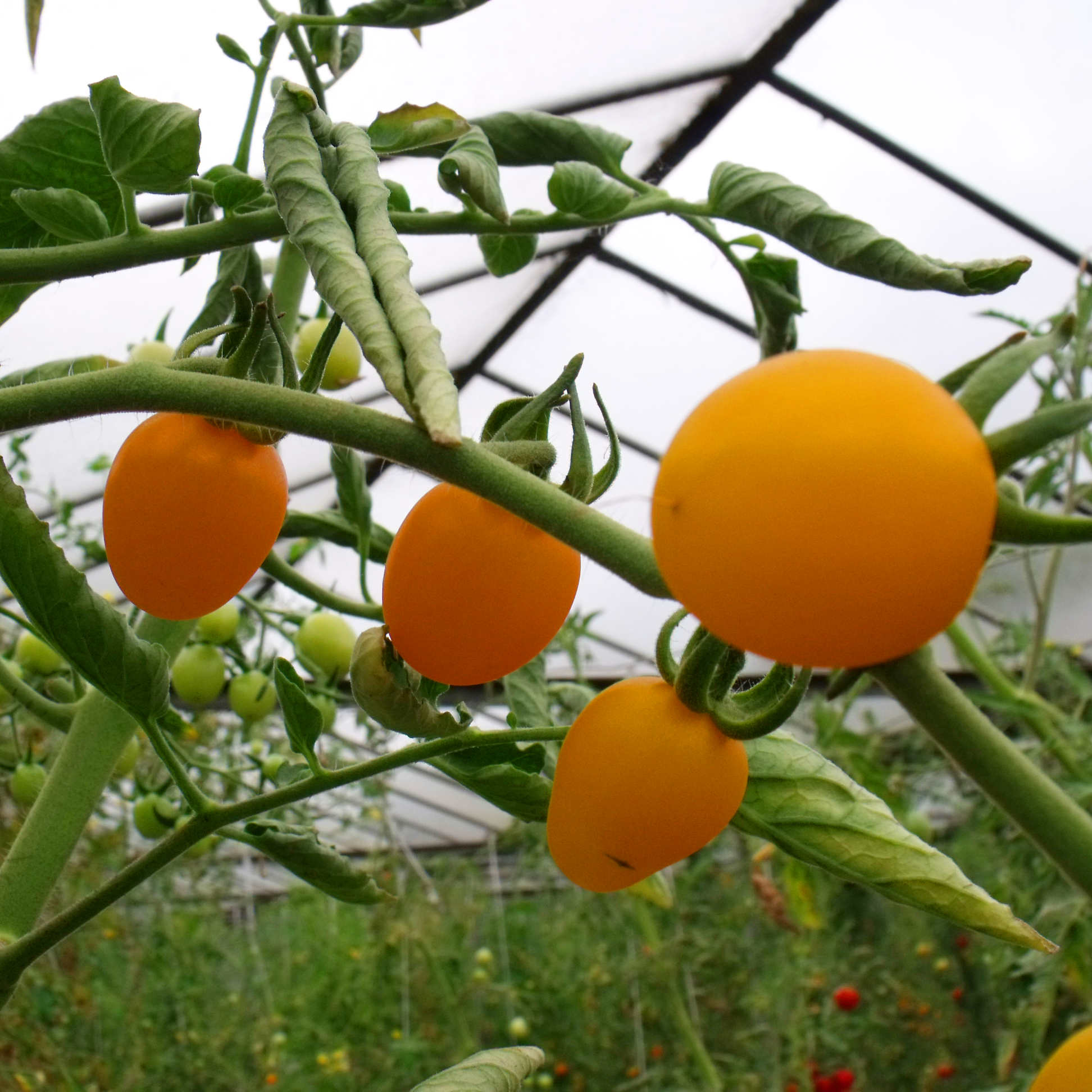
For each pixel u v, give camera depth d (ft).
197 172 0.73
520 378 4.24
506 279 3.63
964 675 5.77
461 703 0.71
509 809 0.78
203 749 2.95
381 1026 5.32
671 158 3.32
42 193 0.73
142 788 1.73
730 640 0.44
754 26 2.87
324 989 5.61
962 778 4.24
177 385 0.55
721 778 0.57
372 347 0.50
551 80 2.93
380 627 0.66
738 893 5.25
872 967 5.13
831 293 3.71
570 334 3.99
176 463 0.60
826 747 3.48
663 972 4.19
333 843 0.79
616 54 2.86
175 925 4.97
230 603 1.56
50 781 0.86
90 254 0.74
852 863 0.62
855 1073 4.81
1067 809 0.44
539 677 0.94
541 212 0.88
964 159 3.27
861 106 3.12
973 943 4.60
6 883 0.83
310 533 1.12
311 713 0.69
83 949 3.99
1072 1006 3.29
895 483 0.40
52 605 0.61
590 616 2.96
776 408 0.41
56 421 0.56
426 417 0.47
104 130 0.70
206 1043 4.58
